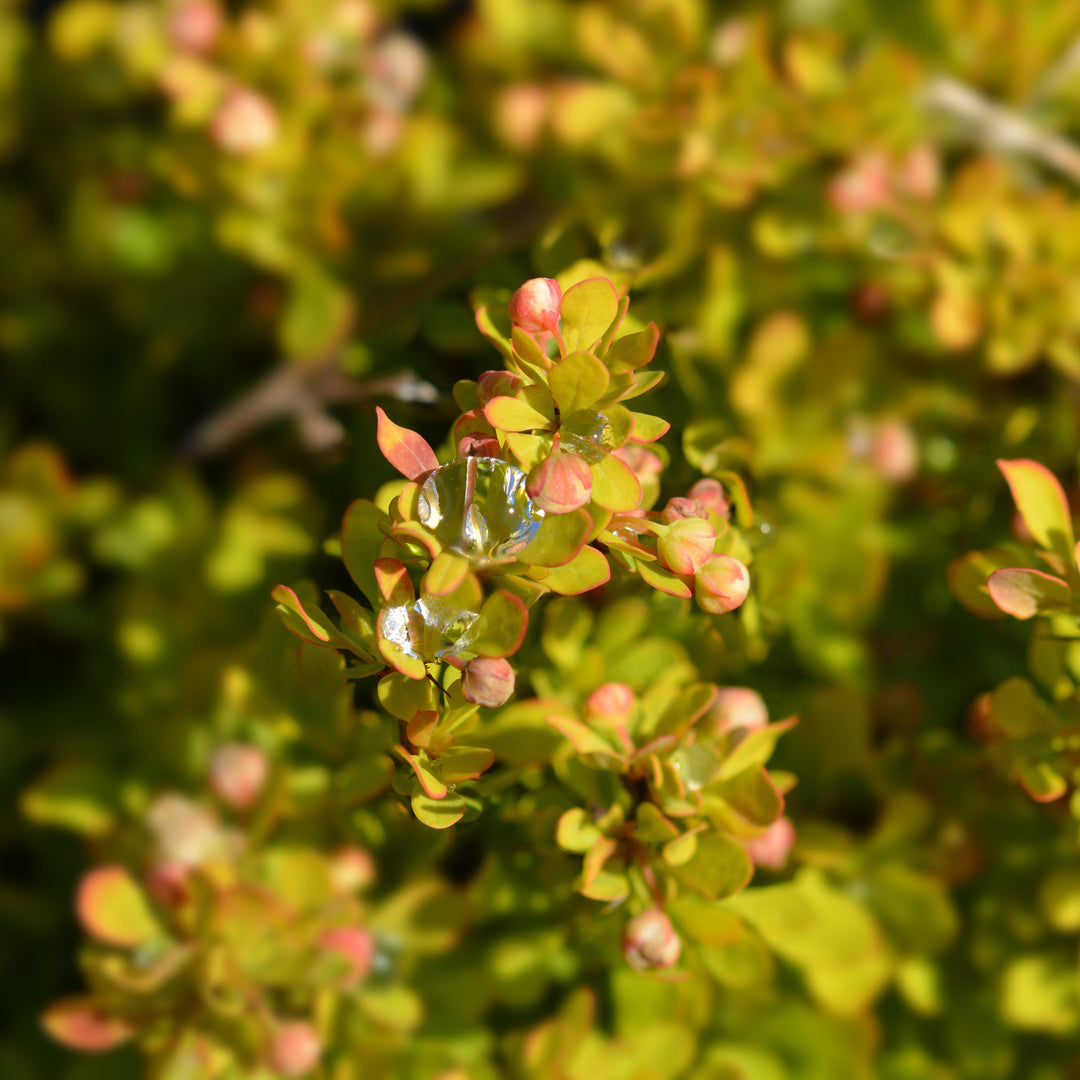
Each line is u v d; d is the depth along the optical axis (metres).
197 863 0.40
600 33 0.47
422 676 0.34
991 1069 0.42
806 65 0.45
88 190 0.51
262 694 0.39
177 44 0.49
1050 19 0.48
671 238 0.44
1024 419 0.42
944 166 0.50
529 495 0.33
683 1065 0.40
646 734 0.36
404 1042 0.40
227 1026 0.39
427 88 0.53
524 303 0.34
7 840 0.47
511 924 0.41
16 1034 0.44
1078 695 0.36
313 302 0.46
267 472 0.52
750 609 0.39
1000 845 0.41
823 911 0.40
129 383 0.54
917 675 0.42
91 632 0.49
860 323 0.45
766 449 0.43
